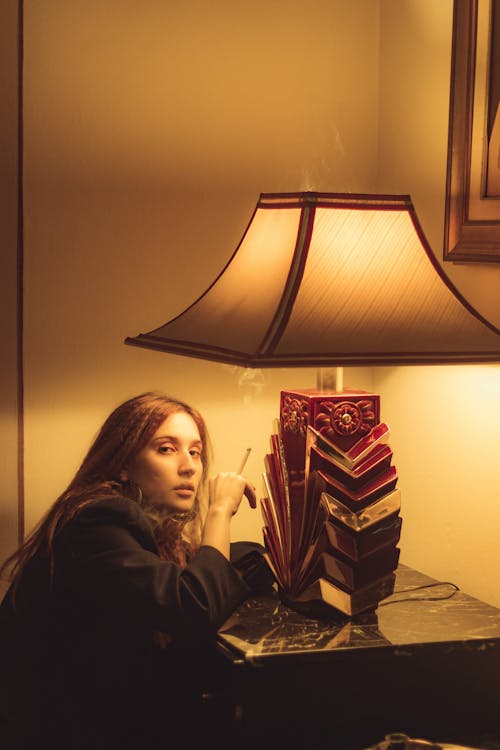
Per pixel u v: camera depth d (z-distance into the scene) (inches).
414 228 52.6
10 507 69.7
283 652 50.8
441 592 61.4
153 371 71.9
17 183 68.1
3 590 69.5
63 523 55.9
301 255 49.8
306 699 51.6
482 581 62.5
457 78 61.7
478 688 54.2
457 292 51.8
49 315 69.5
